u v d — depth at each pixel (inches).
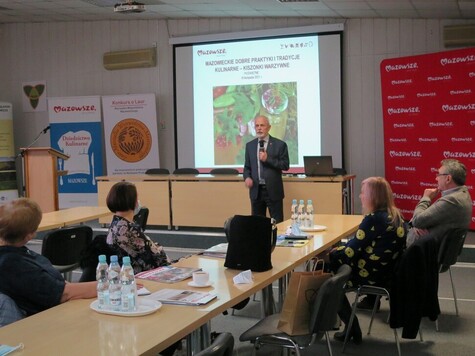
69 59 419.2
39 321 86.4
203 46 375.6
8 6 366.9
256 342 109.3
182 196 315.9
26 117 433.4
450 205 170.1
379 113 340.2
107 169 401.4
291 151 357.4
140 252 129.1
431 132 293.3
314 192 285.1
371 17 334.6
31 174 249.1
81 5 358.6
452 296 198.4
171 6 339.0
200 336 103.1
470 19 319.6
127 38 402.6
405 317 138.4
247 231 119.5
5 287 94.8
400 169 308.0
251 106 366.0
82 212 218.2
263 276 113.2
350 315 149.6
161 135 397.1
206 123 378.6
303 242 147.5
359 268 145.9
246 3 316.8
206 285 105.8
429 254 144.7
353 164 348.2
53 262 168.4
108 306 92.1
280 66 356.8
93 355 72.2
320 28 345.1
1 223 95.6
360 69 342.0
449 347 150.6
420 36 328.8
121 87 406.3
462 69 278.8
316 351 148.6
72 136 405.1
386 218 144.0
